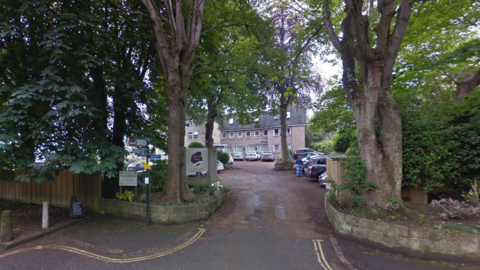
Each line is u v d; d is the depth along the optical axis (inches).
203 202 287.3
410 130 247.9
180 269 170.4
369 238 199.3
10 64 259.9
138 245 210.2
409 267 167.9
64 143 253.8
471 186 218.1
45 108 251.3
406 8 231.9
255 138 1535.4
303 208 323.0
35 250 202.4
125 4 347.9
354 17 221.0
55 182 338.6
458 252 170.7
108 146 289.0
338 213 222.7
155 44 313.4
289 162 811.4
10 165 237.9
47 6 256.8
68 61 251.1
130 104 331.6
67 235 234.1
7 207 334.3
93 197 306.0
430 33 328.8
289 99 792.9
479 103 218.5
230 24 393.1
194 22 314.0
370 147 228.5
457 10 293.9
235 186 496.7
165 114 408.5
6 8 237.8
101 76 315.9
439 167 232.4
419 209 219.6
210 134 854.5
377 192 221.1
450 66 278.4
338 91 388.8
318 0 300.0
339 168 281.0
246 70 391.5
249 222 268.7
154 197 301.9
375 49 226.5
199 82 430.0
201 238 224.1
